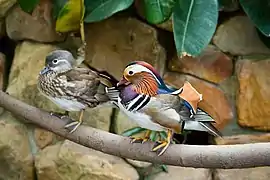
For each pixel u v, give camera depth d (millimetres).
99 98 2178
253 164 2016
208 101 2609
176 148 2068
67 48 2672
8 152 2668
